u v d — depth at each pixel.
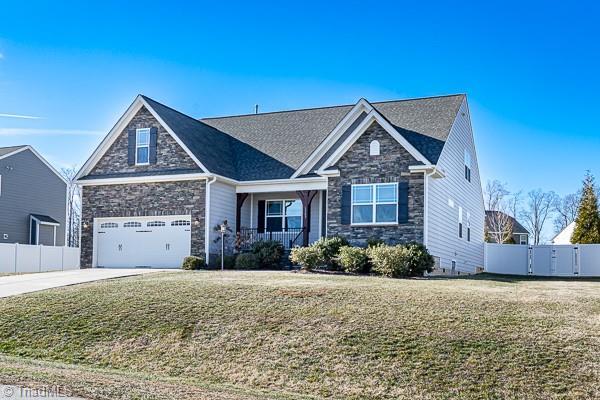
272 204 27.97
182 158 26.56
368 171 23.59
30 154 39.28
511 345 11.73
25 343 13.21
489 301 14.31
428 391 10.52
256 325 13.39
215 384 10.92
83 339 13.27
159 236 26.66
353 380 11.02
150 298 15.49
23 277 21.84
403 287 16.17
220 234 26.30
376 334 12.52
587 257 31.69
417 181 22.84
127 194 27.31
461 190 29.00
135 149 27.48
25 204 38.69
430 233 23.22
